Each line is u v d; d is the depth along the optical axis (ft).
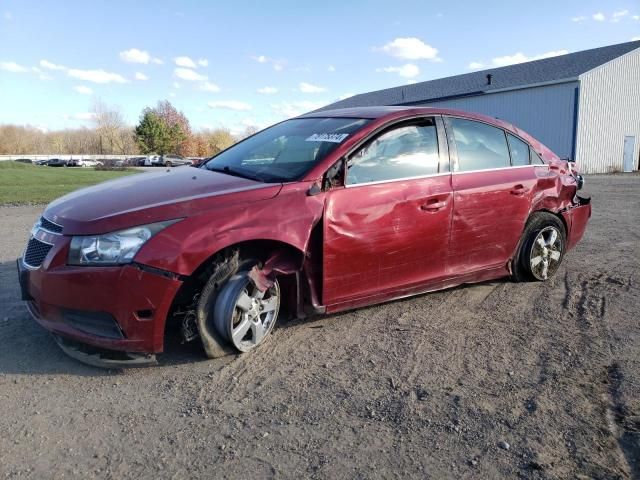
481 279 16.17
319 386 10.77
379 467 8.29
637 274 19.13
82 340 10.73
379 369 11.53
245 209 11.46
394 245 13.53
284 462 8.39
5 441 8.79
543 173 17.22
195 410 9.84
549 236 17.74
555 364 11.84
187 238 10.75
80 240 10.59
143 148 263.70
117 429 9.21
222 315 11.44
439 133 14.85
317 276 12.69
